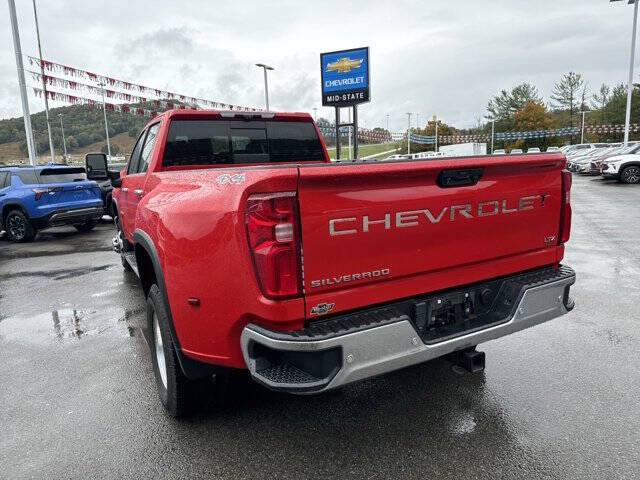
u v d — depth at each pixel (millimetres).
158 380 3324
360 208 2260
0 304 6039
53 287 6828
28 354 4320
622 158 20344
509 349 4012
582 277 6258
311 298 2201
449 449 2670
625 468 2473
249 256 2182
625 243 8531
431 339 2475
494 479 2418
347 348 2160
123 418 3131
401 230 2402
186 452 2729
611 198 15375
